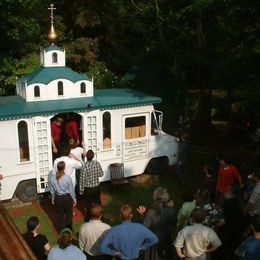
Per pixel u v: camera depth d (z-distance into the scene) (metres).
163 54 23.89
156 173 14.66
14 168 12.06
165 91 20.95
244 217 8.12
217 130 20.66
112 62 27.55
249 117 18.33
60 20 24.64
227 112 22.72
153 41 23.31
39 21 23.39
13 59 19.84
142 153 14.05
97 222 7.36
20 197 12.34
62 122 13.83
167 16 19.53
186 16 18.58
